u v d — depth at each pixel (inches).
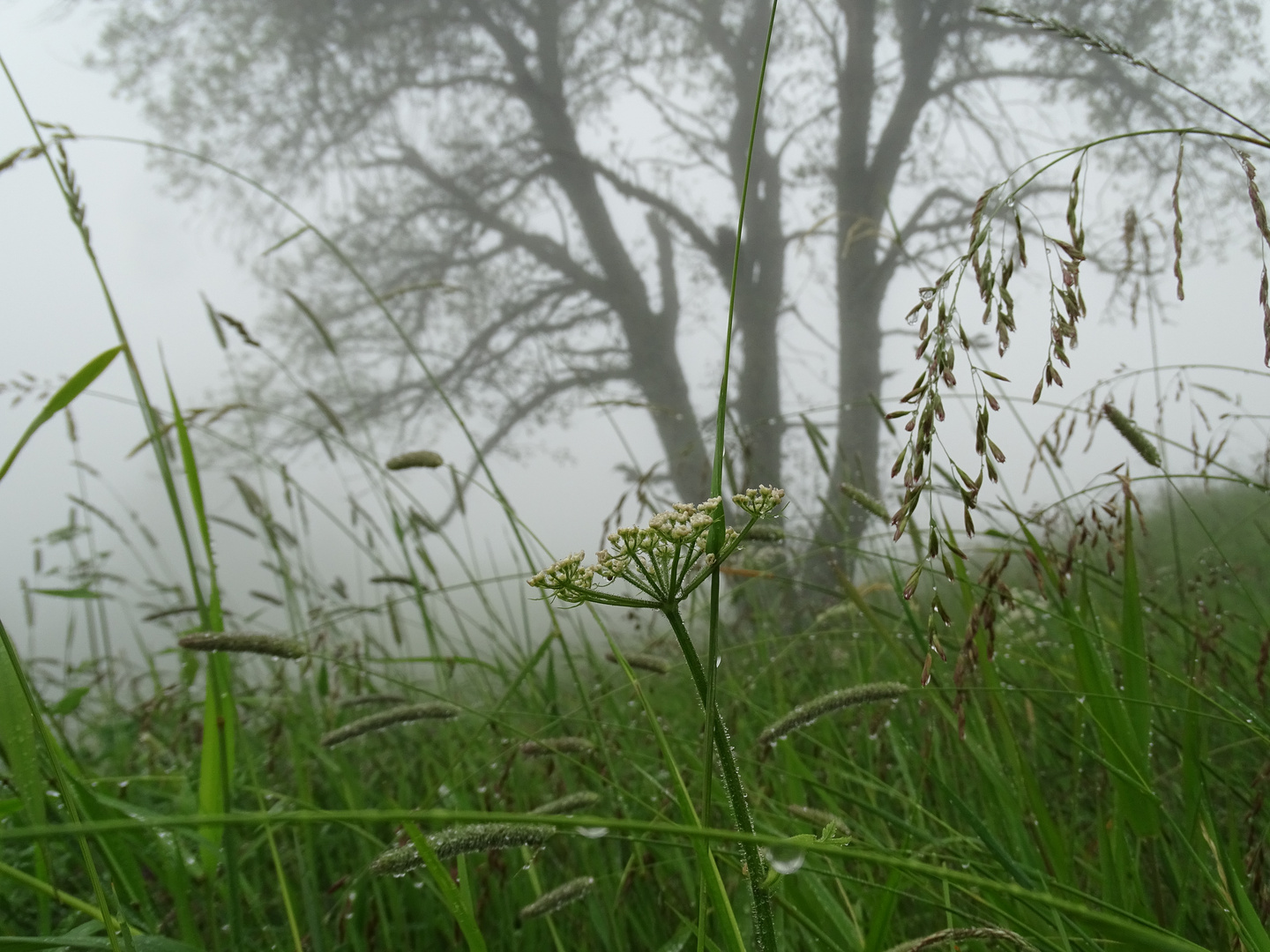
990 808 67.7
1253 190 48.7
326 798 99.0
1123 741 60.1
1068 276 40.6
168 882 63.8
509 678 114.6
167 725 118.4
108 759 113.5
